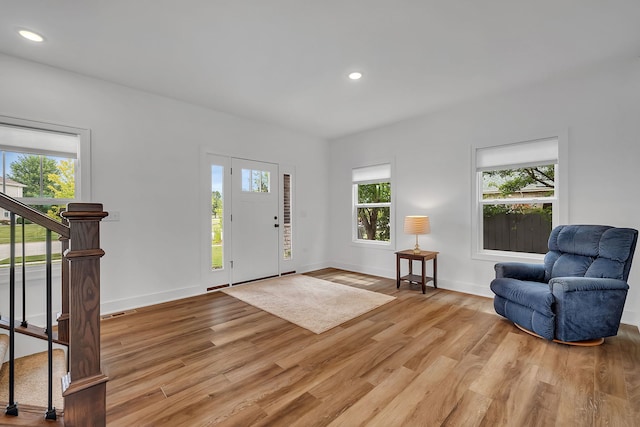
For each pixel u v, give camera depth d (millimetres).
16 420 1236
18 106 2734
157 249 3600
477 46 2572
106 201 3229
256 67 2934
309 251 5465
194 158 3938
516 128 3518
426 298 3738
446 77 3164
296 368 2119
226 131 4277
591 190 3029
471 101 3830
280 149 4984
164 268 3656
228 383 1938
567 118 3170
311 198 5504
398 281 4227
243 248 4508
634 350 2338
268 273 4836
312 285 4395
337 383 1936
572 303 2379
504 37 2441
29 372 2074
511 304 2834
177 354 2322
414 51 2654
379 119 4555
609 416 1607
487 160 3809
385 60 2809
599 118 2984
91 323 1306
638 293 2803
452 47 2590
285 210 5094
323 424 1568
